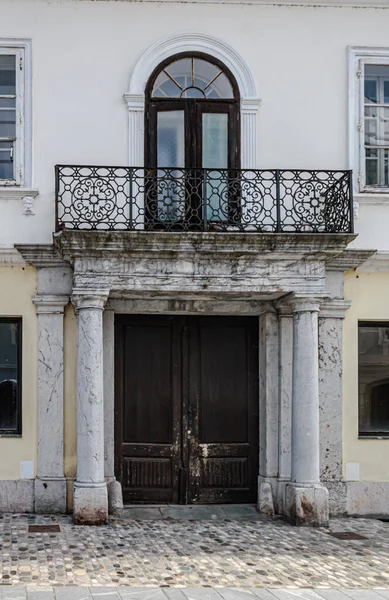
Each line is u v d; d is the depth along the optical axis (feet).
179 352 33.76
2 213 31.53
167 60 32.55
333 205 30.35
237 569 23.53
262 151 32.55
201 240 28.89
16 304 31.63
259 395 33.65
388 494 32.30
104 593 20.62
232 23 32.81
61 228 28.91
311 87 32.91
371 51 33.14
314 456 30.14
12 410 31.86
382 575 23.29
